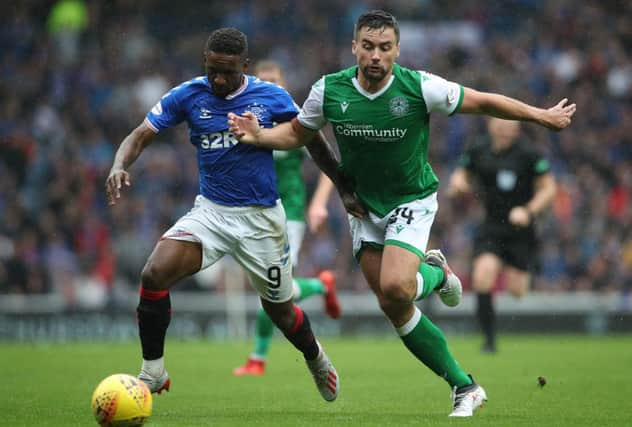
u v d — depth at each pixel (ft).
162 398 77.15
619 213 208.74
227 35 67.31
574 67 249.14
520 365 107.55
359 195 67.72
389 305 65.36
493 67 247.70
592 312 172.04
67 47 245.86
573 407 70.54
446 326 168.25
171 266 67.31
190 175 211.41
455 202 201.57
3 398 76.02
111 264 186.80
